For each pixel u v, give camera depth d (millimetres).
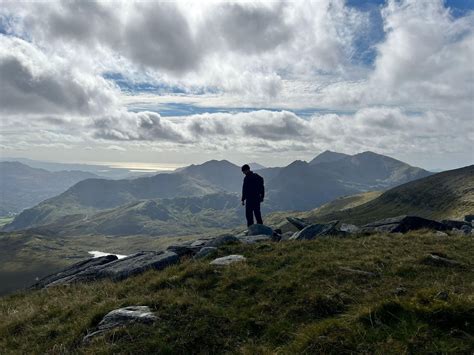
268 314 12297
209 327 11594
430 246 18344
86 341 11820
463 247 18031
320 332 9781
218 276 15938
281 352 9711
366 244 19562
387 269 14719
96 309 14055
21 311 17609
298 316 11852
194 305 12789
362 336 9297
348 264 15461
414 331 9039
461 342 8539
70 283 22500
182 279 16266
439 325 9305
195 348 10867
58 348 12023
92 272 23281
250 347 10438
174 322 11922
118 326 12039
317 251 18766
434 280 13117
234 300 13648
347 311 11500
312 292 12977
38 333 13734
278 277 14859
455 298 10211
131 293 15891
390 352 8461
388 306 10242
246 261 17734
